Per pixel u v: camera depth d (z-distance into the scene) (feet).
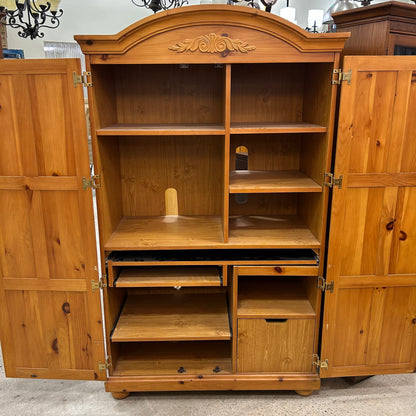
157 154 6.79
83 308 5.90
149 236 6.13
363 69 5.00
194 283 5.89
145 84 6.45
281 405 6.14
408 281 5.85
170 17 4.82
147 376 6.21
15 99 5.11
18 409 6.07
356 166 5.34
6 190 5.46
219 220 6.88
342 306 5.90
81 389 6.55
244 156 7.22
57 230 5.58
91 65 5.08
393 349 6.16
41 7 11.27
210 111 6.60
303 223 6.70
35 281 5.81
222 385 6.19
